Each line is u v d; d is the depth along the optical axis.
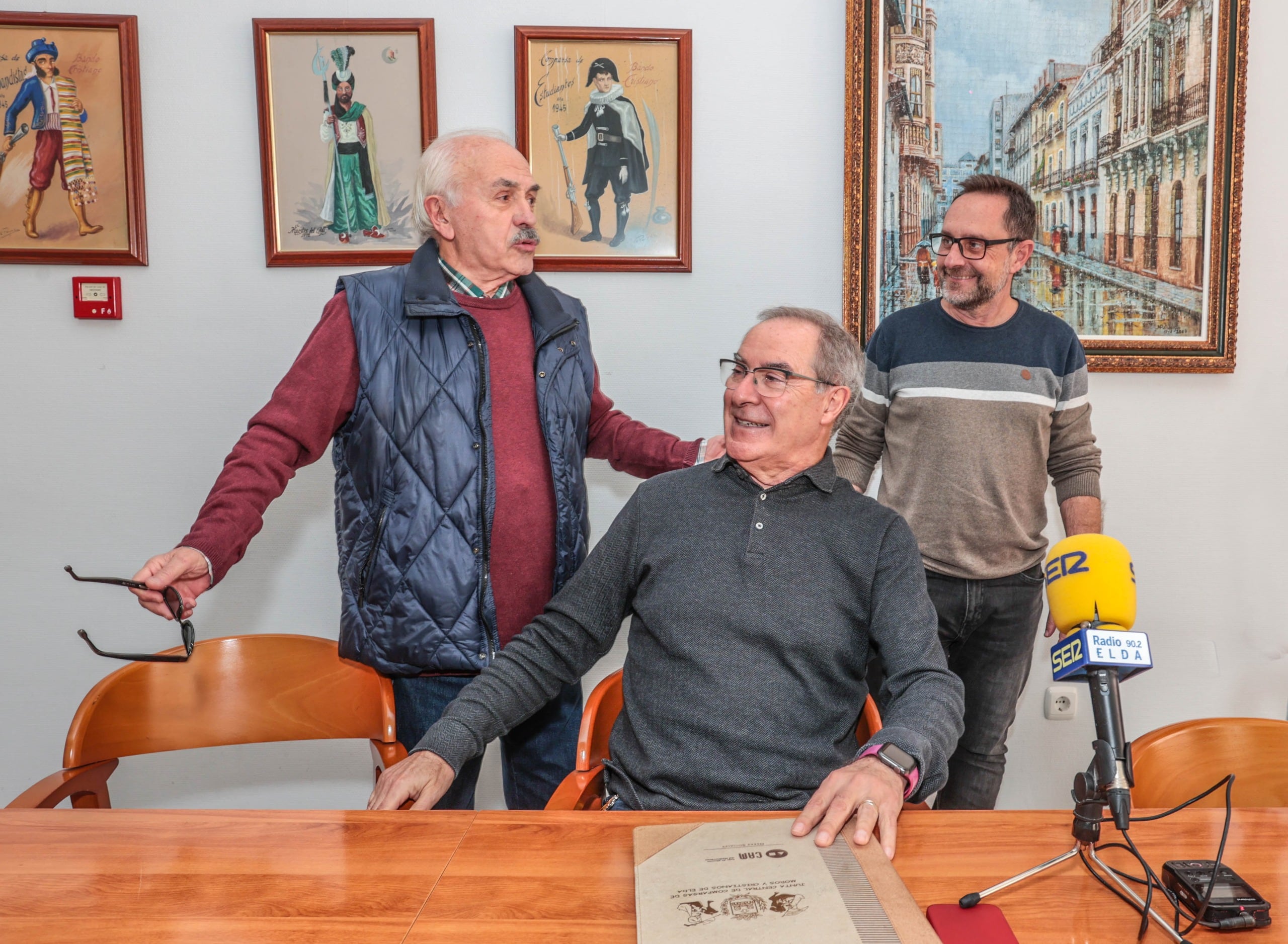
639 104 2.23
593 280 2.29
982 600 1.94
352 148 2.20
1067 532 1.95
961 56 2.23
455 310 1.59
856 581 1.37
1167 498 2.40
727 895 0.82
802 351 1.39
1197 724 1.34
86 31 2.14
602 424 1.93
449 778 1.22
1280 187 2.33
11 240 2.17
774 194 2.29
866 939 0.74
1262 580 2.43
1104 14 2.24
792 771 1.28
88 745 1.46
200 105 2.18
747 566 1.37
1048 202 2.29
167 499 2.27
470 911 0.83
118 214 2.19
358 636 1.62
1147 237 2.31
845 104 2.23
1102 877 0.89
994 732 2.05
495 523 1.61
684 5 2.22
